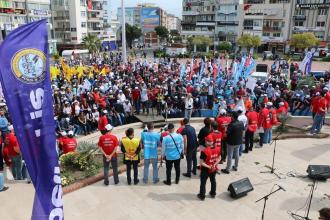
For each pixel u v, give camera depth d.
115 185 8.81
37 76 4.73
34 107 4.73
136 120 17.08
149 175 9.51
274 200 8.00
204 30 79.06
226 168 9.51
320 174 9.02
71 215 7.30
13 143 8.73
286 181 9.06
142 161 10.39
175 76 26.44
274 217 7.25
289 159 10.72
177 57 60.69
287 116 15.05
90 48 64.62
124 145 8.51
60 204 5.03
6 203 7.65
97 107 16.38
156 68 31.20
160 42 105.25
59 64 36.72
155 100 18.20
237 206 7.70
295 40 57.25
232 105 15.31
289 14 66.38
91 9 76.19
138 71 29.53
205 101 19.28
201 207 7.65
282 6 66.38
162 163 10.34
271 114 11.73
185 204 7.79
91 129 15.54
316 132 13.54
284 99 18.16
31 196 8.02
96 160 10.23
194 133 9.05
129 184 8.84
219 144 7.84
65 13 71.38
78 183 8.66
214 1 76.25
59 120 14.78
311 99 17.41
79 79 24.19
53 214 4.96
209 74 26.81
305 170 9.85
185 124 9.03
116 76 25.59
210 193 8.12
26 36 4.62
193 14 80.94
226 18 74.56
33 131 4.74
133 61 49.88
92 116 15.59
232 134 9.08
